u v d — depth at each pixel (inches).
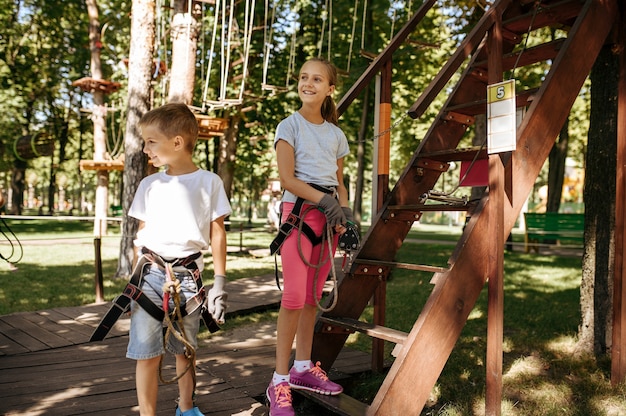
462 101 148.3
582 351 161.8
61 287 280.8
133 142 311.3
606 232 156.9
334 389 114.5
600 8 129.6
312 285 114.7
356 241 110.0
